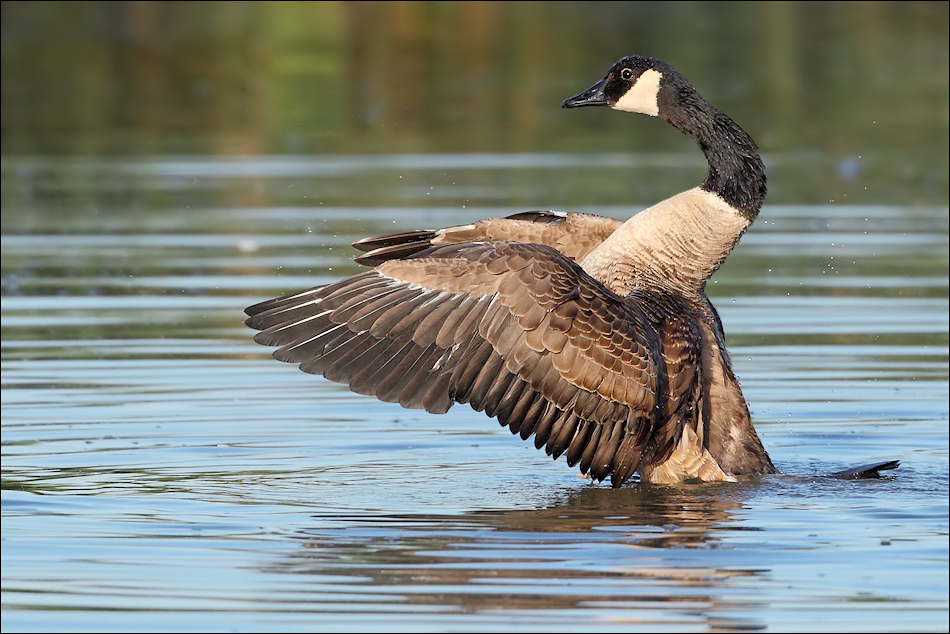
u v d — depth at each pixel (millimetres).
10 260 19812
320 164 25344
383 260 11773
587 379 10398
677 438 11016
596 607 8180
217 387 14273
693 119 11852
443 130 27656
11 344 15758
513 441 12680
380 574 8766
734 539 9508
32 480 11078
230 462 11758
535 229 12234
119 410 13352
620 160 25266
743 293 18047
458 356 10266
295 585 8570
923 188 23516
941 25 36344
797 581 8633
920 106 29078
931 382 14297
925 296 17734
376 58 33156
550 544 9367
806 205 22688
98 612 8180
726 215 11562
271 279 18406
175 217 22250
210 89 31219
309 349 10211
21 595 8406
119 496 10641
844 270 19094
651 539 9500
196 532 9695
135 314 17062
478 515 10156
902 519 10016
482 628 7875
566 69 31516
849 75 31656
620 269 11461
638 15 37000
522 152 26000
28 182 24875
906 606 8203
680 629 7902
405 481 11227
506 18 36906
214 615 8086
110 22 36406
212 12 37219
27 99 30766
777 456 12156
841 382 14320
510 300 10195
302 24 36438
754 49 33656
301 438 12586
